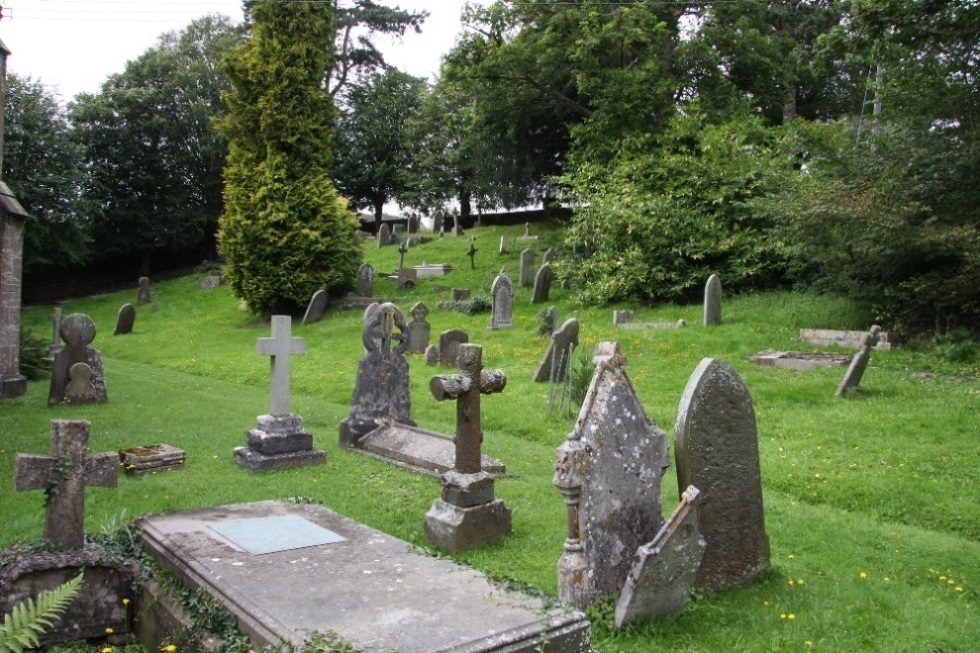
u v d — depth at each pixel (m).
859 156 18.06
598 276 25.48
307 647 4.07
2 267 15.84
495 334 21.88
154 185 46.62
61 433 5.30
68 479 5.30
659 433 6.12
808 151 22.89
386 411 11.88
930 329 17.77
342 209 31.36
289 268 29.75
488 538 7.36
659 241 24.05
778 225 22.19
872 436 11.32
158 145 47.09
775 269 23.08
